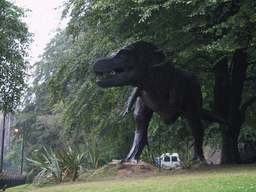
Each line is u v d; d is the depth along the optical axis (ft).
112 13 32.50
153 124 53.47
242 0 26.68
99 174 29.86
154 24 30.71
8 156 144.56
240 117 40.96
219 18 30.04
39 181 29.81
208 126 55.62
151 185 17.20
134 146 29.48
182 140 57.36
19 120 100.73
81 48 43.62
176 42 28.71
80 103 42.68
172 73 26.22
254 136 56.90
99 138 58.44
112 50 38.40
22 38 46.75
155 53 26.00
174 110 27.81
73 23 42.04
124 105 46.14
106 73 24.68
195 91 28.53
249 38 28.91
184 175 23.36
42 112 100.07
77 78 44.04
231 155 40.14
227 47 26.02
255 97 42.09
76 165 30.40
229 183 15.43
